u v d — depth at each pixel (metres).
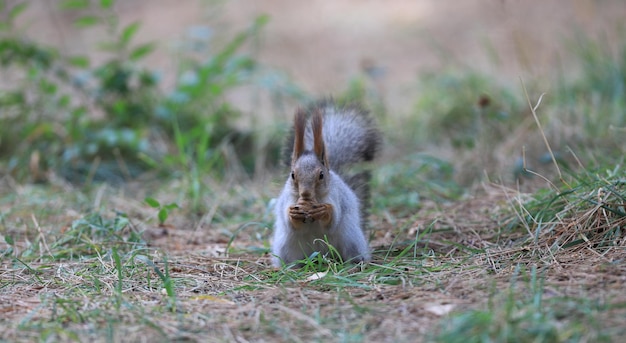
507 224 10.41
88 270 9.16
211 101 16.83
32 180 14.43
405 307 7.25
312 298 7.72
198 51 17.30
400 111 18.30
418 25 26.94
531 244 9.15
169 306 7.49
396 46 25.23
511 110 15.93
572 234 9.08
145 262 9.10
